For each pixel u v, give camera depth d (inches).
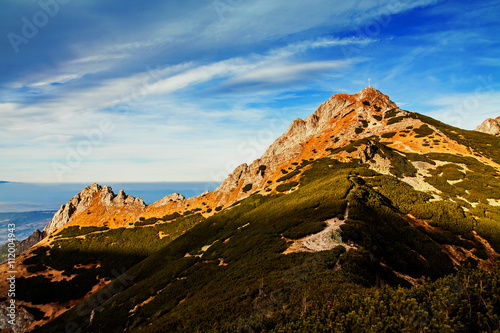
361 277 1229.7
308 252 1585.9
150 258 3307.1
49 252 4040.4
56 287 3336.6
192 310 1405.0
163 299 1939.0
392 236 1872.5
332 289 1083.9
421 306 811.4
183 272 2338.8
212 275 1983.3
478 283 843.4
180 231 4377.5
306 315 934.4
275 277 1405.0
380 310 841.5
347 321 829.2
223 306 1289.4
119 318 1999.3
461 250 2004.2
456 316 743.7
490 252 2016.5
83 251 4037.9
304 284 1203.2
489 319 717.9
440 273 1678.2
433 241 1983.3
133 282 2842.0
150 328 1428.4
